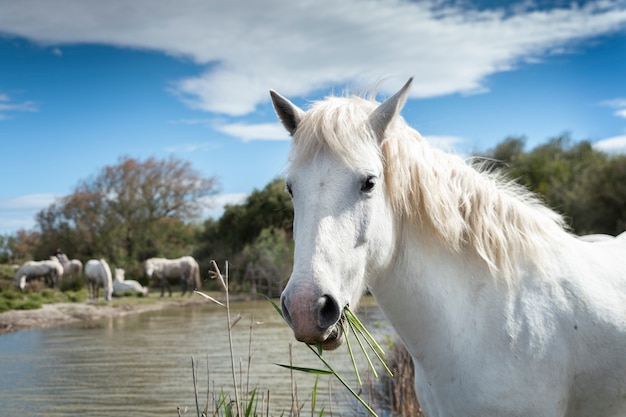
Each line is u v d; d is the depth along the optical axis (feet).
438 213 6.94
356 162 6.35
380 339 22.99
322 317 5.88
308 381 19.95
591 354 7.02
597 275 7.41
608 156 78.84
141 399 18.83
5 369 24.48
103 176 93.40
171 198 95.25
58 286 66.08
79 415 17.20
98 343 31.73
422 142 7.36
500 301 6.89
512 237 7.14
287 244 70.54
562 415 6.97
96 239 92.53
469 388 6.75
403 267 7.11
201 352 27.68
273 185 83.15
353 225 6.31
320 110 6.66
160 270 67.31
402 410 14.37
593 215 61.05
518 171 78.79
